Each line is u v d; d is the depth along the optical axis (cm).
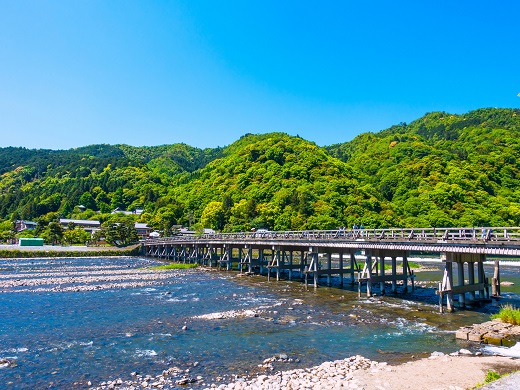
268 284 4616
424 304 3272
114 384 1625
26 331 2480
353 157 19700
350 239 3750
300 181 13212
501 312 2527
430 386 1534
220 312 2992
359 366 1803
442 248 2820
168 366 1848
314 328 2522
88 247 9894
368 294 3600
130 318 2822
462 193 12244
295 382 1593
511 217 11706
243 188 14188
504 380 1282
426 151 16038
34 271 5953
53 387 1616
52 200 16375
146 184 19275
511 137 17700
